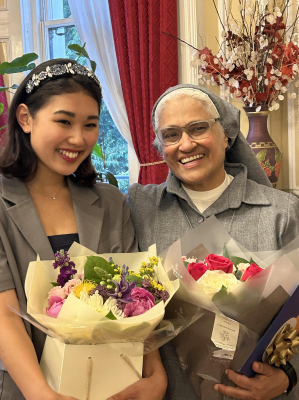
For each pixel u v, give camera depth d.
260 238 1.38
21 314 0.94
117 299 0.91
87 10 3.21
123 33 3.04
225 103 1.47
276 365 1.04
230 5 2.71
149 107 3.03
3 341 1.01
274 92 2.39
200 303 0.99
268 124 2.76
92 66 2.13
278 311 0.99
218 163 1.42
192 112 1.38
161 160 3.06
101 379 0.95
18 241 1.16
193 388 1.15
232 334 0.99
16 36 3.49
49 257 1.16
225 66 2.38
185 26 2.84
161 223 1.48
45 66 1.19
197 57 2.49
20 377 0.97
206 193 1.48
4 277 1.08
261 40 2.27
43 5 3.62
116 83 3.22
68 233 1.26
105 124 3.66
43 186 1.30
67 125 1.17
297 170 2.70
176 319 1.04
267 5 2.44
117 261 1.14
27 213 1.19
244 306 0.98
